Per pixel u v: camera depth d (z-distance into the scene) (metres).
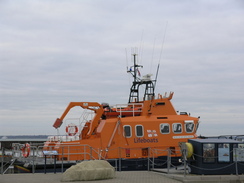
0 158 20.05
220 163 13.91
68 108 19.88
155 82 21.52
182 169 16.30
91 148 17.52
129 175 14.62
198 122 19.83
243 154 14.06
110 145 18.67
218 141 14.21
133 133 18.94
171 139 19.22
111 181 12.80
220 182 13.05
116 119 19.20
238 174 13.93
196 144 14.20
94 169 13.13
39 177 14.23
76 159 18.58
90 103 20.03
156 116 19.72
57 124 19.88
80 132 20.30
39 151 19.83
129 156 18.69
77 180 12.87
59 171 17.97
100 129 18.98
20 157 19.27
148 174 15.01
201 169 13.83
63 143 18.70
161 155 18.86
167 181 12.89
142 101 21.14
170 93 20.56
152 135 19.08
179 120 19.58
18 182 12.67
